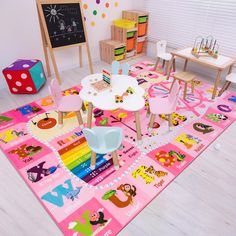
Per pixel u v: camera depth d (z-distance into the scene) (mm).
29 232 1601
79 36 3674
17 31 3248
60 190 1880
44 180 1967
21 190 1896
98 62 4465
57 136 2475
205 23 3564
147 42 4695
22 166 2105
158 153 2252
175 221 1673
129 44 4402
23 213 1721
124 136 2471
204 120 2744
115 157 2002
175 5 3834
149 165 2119
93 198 1817
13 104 3057
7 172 2059
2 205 1776
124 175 2016
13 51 3340
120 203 1782
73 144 2365
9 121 2709
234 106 3023
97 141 1793
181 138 2453
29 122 2691
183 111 2900
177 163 2146
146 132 2533
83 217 1683
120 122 2697
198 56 3121
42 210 1741
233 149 2338
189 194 1870
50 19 3291
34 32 3414
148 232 1599
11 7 3061
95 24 4105
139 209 1740
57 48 3480
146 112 2846
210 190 1908
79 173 2033
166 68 3900
